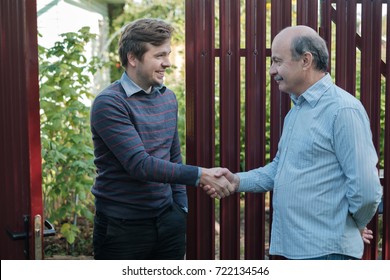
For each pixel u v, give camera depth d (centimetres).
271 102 314
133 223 264
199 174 262
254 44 310
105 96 253
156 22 256
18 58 230
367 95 323
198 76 303
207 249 316
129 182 261
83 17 730
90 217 475
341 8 315
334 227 234
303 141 237
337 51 317
